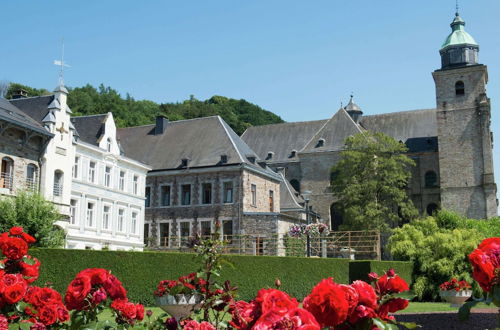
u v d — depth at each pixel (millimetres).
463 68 68125
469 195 66125
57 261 22766
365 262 31016
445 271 29484
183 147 55031
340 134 69562
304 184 68688
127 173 46781
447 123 68500
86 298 6395
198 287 8445
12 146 32125
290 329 3381
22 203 28391
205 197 51625
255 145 79438
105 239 42594
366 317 4281
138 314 7055
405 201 70562
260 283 28234
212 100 140500
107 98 110188
